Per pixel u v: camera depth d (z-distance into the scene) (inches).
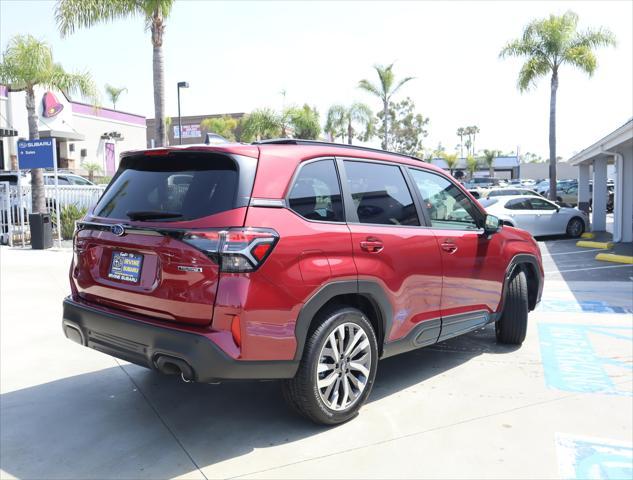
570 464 130.6
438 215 184.1
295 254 132.8
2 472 128.0
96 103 733.3
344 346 148.7
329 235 141.6
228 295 123.3
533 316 279.4
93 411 161.2
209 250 123.8
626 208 622.5
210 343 122.3
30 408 163.3
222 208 128.2
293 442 140.8
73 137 1289.4
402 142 2984.7
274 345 129.8
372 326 159.9
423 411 160.2
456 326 185.9
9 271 400.8
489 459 132.6
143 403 166.7
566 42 880.9
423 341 173.3
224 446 139.3
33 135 679.7
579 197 886.4
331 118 1535.4
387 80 1318.9
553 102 930.7
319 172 148.7
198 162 139.5
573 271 439.2
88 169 1403.8
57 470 128.7
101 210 153.9
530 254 222.7
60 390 177.5
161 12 529.3
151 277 134.0
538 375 191.2
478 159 3144.7
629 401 168.2
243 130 1312.7
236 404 165.6
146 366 135.9
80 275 154.6
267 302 127.6
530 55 913.5
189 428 149.6
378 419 154.6
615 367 199.8
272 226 130.4
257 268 125.9
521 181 2091.5
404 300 162.4
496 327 226.4
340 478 124.0
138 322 132.6
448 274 179.2
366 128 1557.6
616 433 146.8
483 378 187.9
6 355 211.6
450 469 128.0
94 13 518.9
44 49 654.5
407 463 130.6
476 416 156.9
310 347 138.0
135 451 137.2
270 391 176.2
